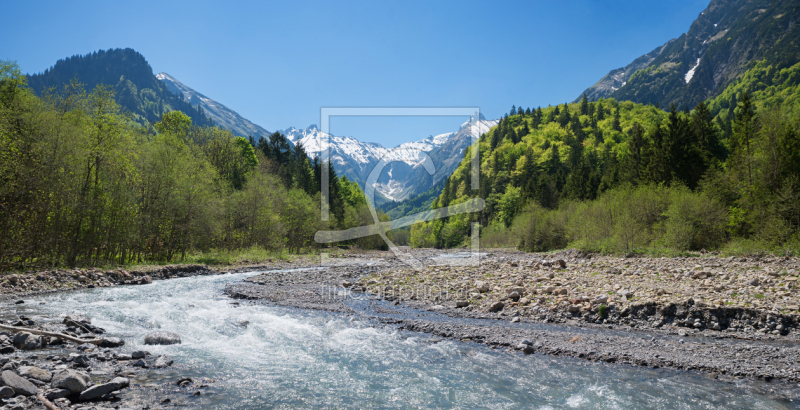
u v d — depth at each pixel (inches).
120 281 788.6
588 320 457.7
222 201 1385.3
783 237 943.7
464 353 344.5
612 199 1380.4
